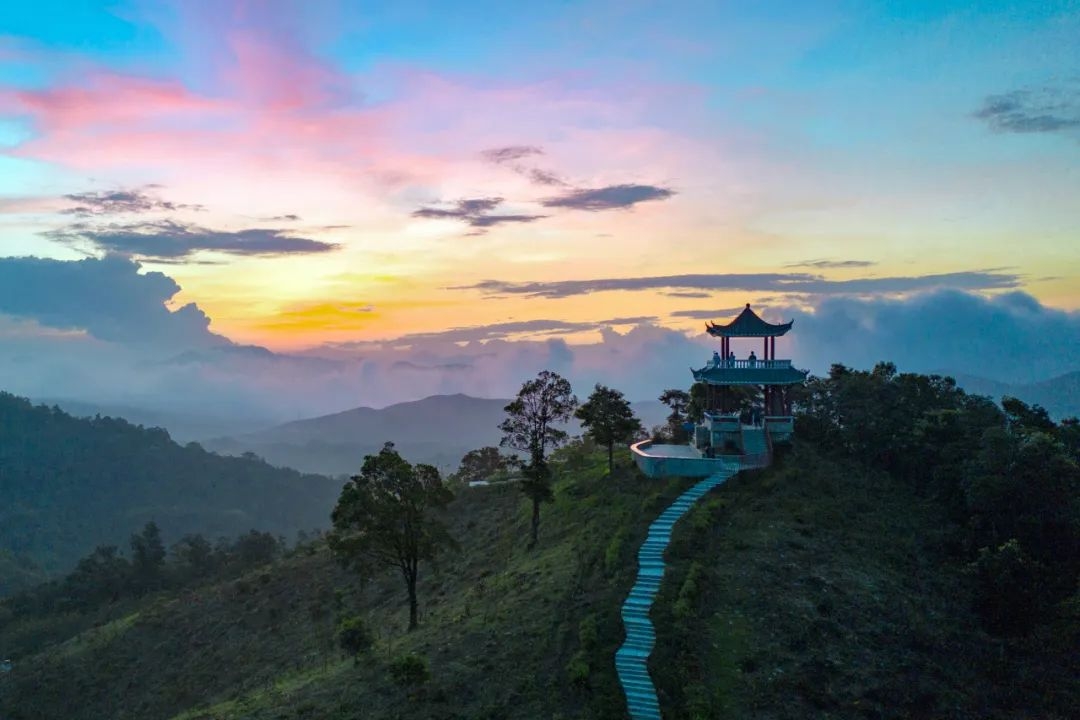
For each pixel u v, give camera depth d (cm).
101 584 10625
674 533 4209
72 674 6462
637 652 3181
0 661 8494
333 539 4712
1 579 15638
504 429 5653
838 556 3988
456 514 7519
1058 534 3922
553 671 3178
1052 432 5172
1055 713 2902
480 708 3012
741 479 4981
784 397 5997
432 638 3878
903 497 4891
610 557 4044
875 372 6366
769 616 3375
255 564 9994
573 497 5956
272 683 4819
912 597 3656
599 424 5962
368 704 3206
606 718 2823
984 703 2956
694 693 2892
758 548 4009
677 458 5344
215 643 6419
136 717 5491
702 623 3347
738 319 5856
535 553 5153
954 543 4191
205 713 3781
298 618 6369
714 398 6334
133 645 6788
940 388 6069
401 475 4403
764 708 2830
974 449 4731
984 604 3519
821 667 3056
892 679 3033
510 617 3803
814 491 4816
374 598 6075
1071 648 3347
